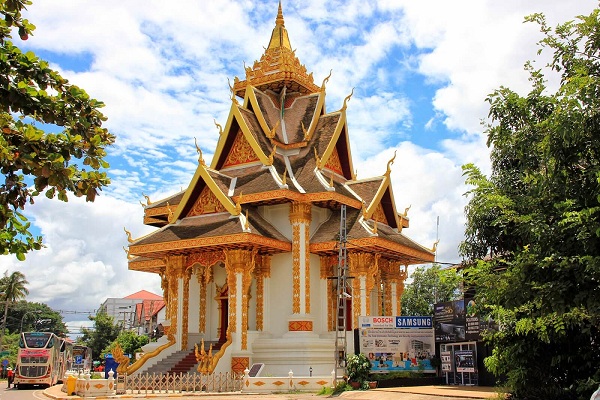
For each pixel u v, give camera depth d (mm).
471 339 28406
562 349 17047
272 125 42625
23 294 92250
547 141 13812
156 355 35469
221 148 41219
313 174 39344
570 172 14172
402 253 38219
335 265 38156
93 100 8008
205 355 32031
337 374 30797
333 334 36500
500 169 19344
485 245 21625
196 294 38656
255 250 35344
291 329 35562
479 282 15641
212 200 37281
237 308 34312
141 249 36812
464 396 22109
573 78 13305
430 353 30984
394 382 28891
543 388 17312
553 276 13992
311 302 37219
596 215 13328
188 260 37125
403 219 46000
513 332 17297
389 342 30172
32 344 45000
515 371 17109
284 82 44031
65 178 7555
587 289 13406
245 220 34625
